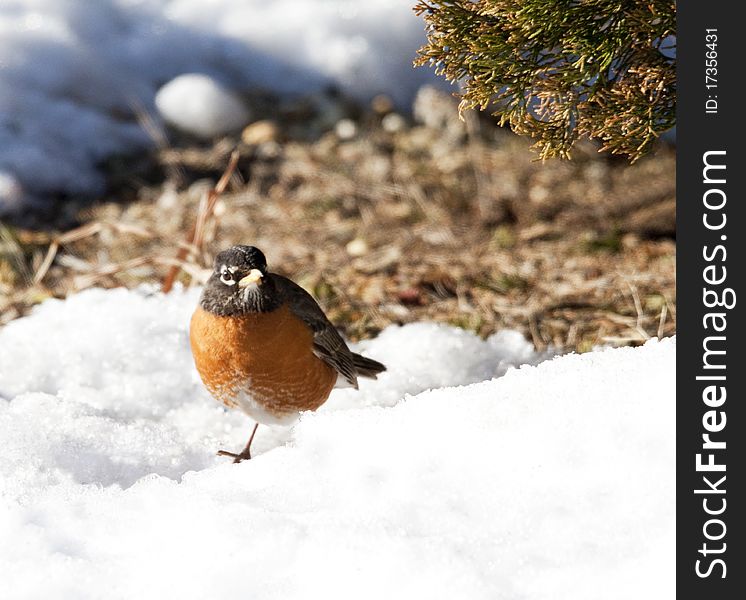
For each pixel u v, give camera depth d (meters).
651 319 13.11
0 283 14.99
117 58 20.70
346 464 7.19
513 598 5.73
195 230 13.97
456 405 7.41
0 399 10.27
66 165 18.59
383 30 21.58
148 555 6.44
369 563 6.06
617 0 8.76
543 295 14.30
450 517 6.41
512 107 8.97
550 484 6.52
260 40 21.58
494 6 8.61
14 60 19.66
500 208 17.81
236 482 7.29
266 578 6.09
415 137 20.20
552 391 7.30
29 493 7.61
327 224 17.42
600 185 18.33
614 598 5.67
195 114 19.89
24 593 6.18
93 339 11.84
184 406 10.84
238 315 9.57
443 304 14.19
